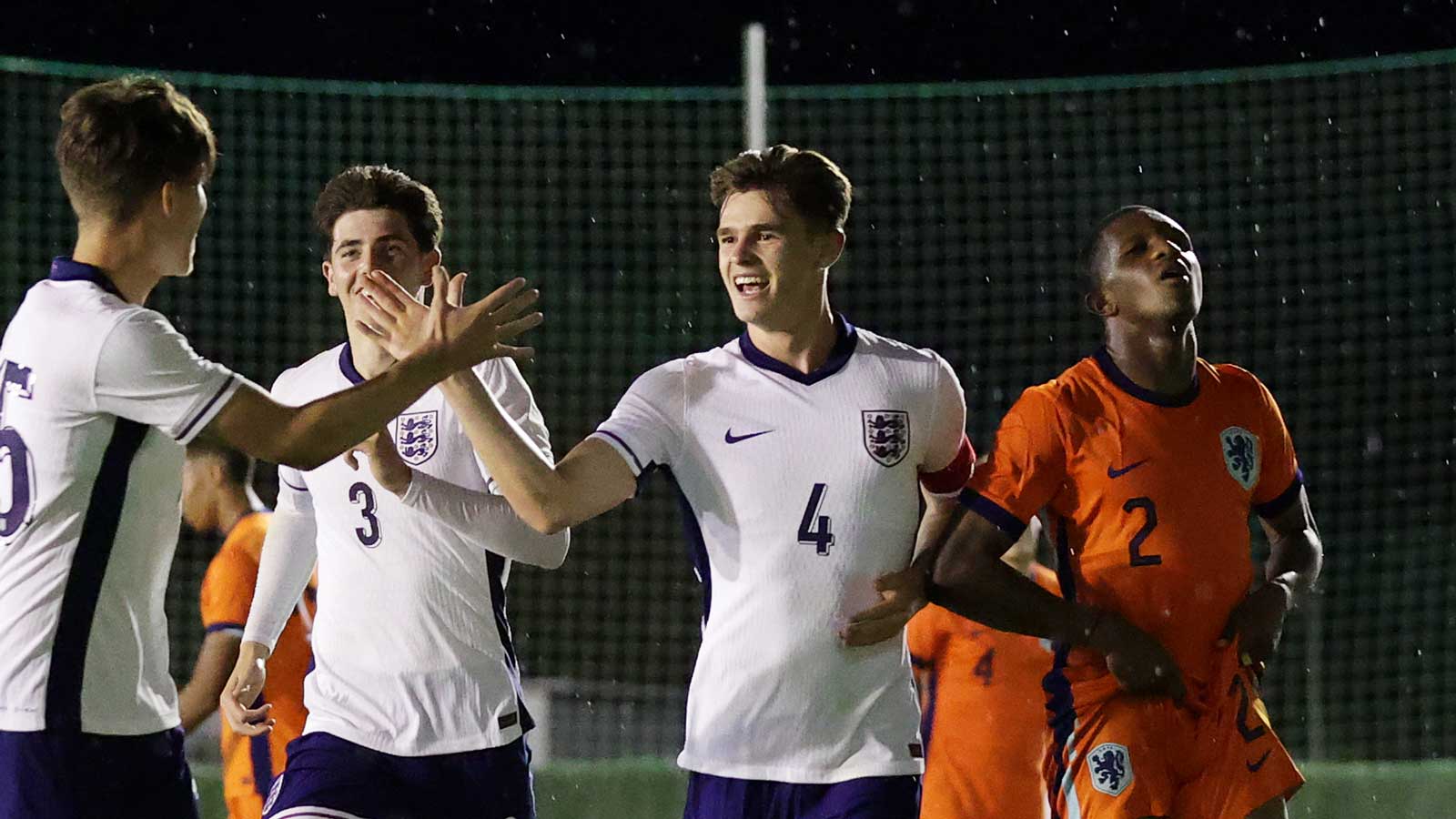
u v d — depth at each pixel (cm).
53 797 1263
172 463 1319
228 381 1282
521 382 1653
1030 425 1593
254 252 4903
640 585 4650
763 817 1441
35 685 1264
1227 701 1583
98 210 1302
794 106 4725
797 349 1497
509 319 1359
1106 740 1577
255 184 4572
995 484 1584
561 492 1424
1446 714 4212
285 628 1981
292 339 4562
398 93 3466
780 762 1441
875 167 4634
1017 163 4625
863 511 1459
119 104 1300
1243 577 1611
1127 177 4712
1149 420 1597
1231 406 1638
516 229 4934
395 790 1579
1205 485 1592
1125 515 1580
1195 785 1585
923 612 2042
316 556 1812
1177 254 1595
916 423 1492
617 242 4891
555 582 4644
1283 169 4388
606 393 4956
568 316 4938
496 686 1608
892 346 1529
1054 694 1628
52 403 1273
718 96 3341
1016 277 4575
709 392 1485
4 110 4219
